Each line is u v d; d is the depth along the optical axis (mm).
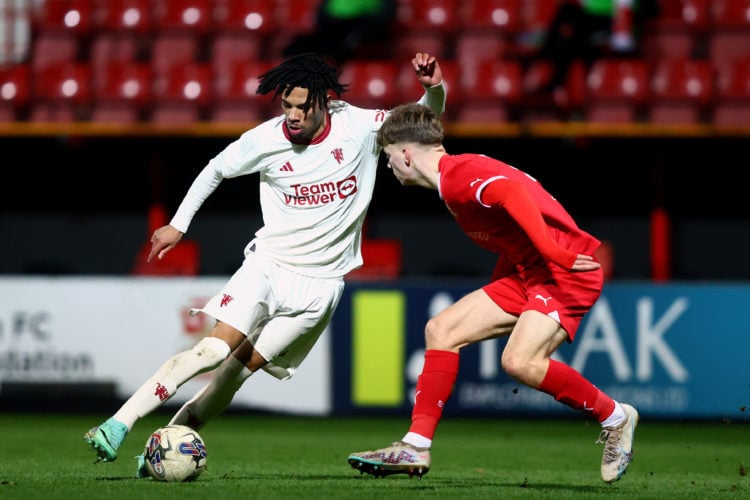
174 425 19781
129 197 49781
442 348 19266
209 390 20516
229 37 51562
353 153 20016
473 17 51281
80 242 49844
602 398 19031
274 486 18719
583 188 48531
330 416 39312
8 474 21359
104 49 52250
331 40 47938
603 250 46781
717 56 50844
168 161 47969
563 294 18422
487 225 18516
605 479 19391
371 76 48188
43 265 49906
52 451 28188
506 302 19234
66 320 39656
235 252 49500
